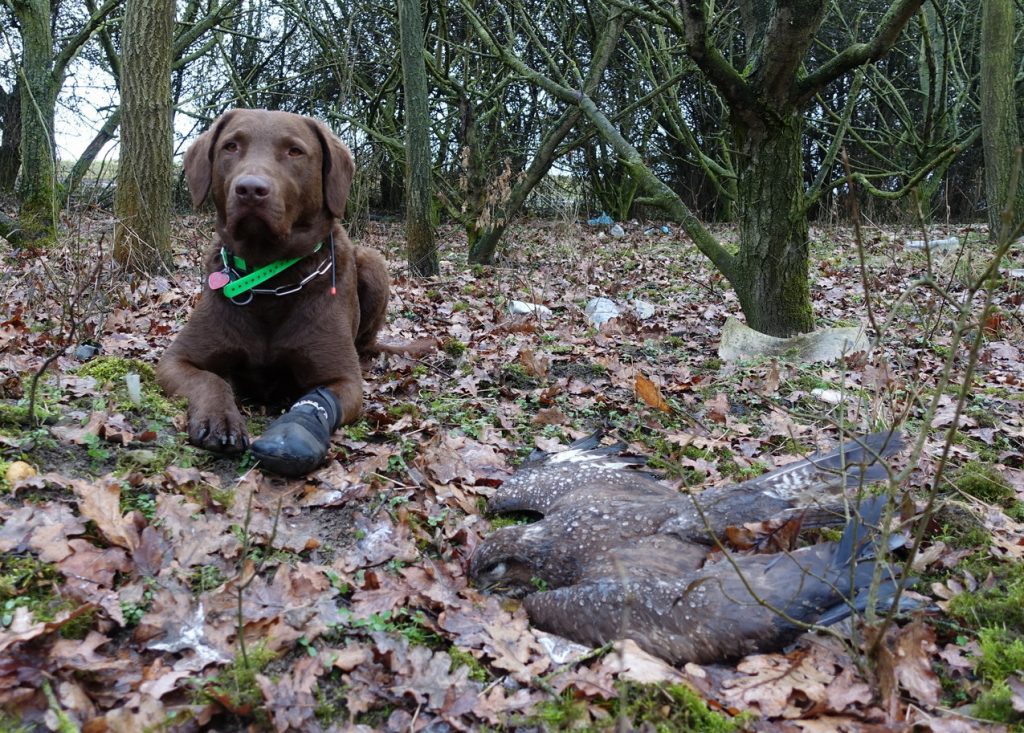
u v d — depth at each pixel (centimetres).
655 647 85
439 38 418
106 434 120
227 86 552
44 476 105
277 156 141
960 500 126
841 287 303
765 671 85
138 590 90
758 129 208
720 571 91
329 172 150
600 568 96
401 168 546
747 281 221
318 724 78
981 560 109
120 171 258
